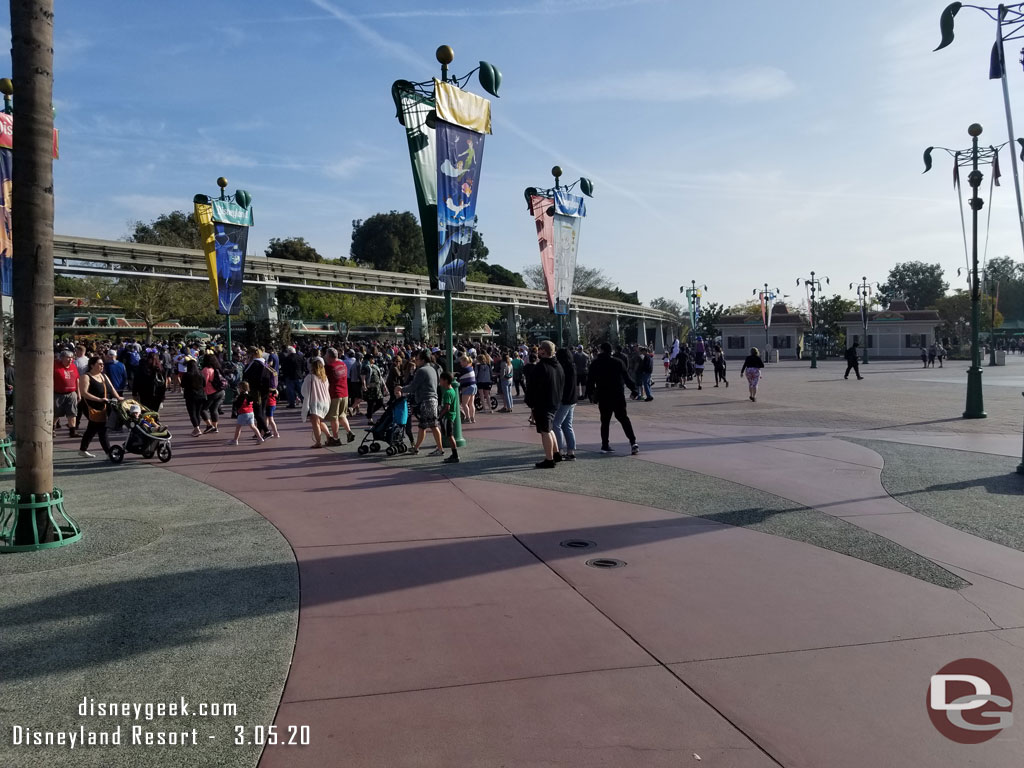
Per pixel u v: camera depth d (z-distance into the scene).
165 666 3.93
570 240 18.02
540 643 4.22
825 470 9.59
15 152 6.27
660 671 3.85
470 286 64.19
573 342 74.69
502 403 21.88
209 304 48.91
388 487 8.84
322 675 3.83
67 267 35.78
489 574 5.48
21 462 6.27
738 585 5.20
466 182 11.58
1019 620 4.53
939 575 5.38
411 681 3.76
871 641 4.22
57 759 3.07
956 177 15.49
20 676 3.81
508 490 8.57
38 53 6.21
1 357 10.49
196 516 7.39
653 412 18.22
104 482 9.42
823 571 5.49
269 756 3.08
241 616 4.64
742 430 14.05
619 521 7.04
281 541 6.41
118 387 18.59
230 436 14.35
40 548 6.13
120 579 5.37
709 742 3.17
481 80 11.65
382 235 86.38
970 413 15.66
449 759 3.05
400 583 5.29
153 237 55.00
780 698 3.55
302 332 55.53
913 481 8.77
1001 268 105.06
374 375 14.31
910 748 3.12
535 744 3.16
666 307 127.31
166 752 3.12
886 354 66.00
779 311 77.25
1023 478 8.87
